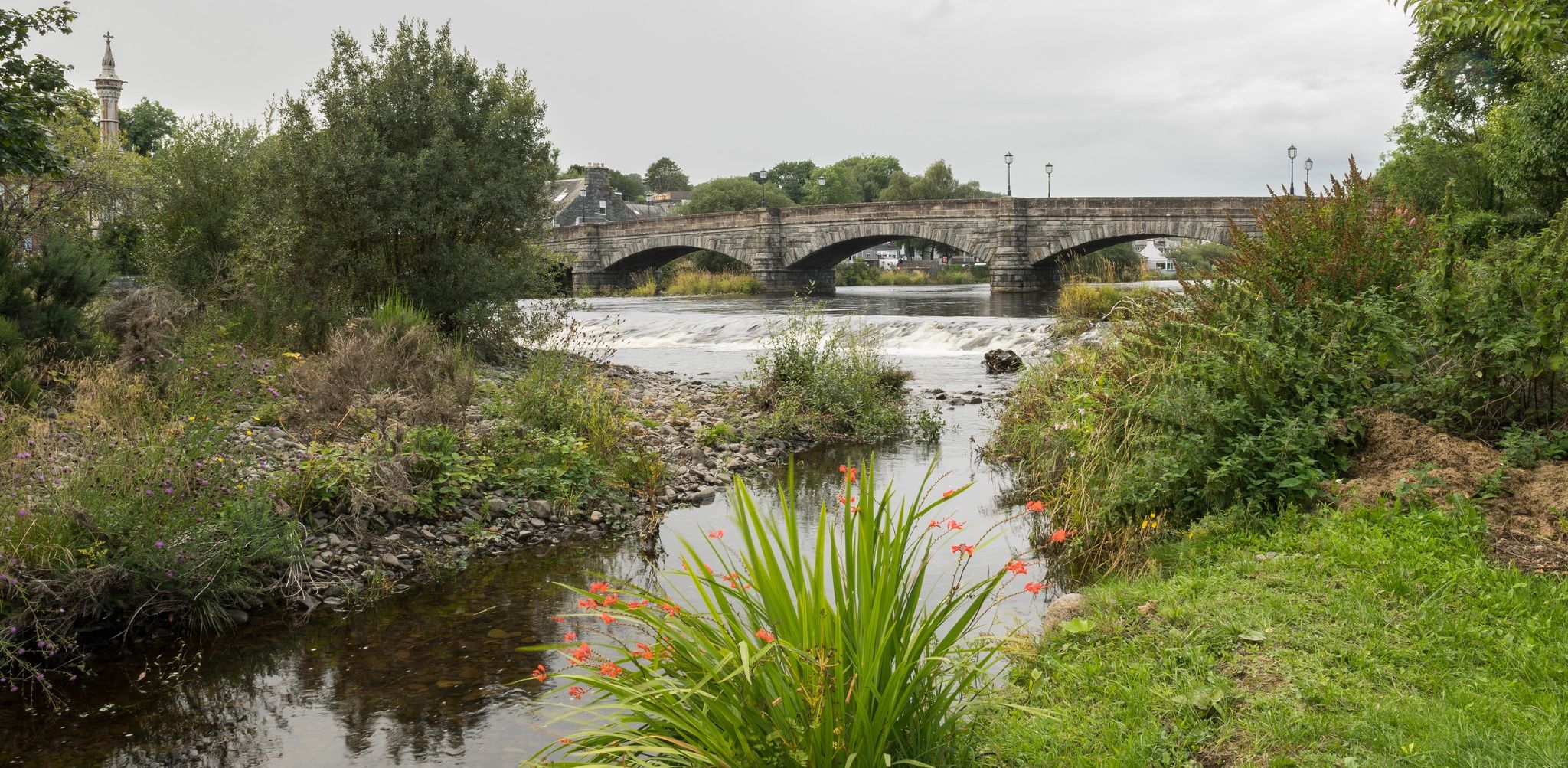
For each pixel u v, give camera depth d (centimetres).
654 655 367
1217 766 369
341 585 718
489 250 1933
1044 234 4606
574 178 10288
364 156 1766
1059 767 374
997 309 3672
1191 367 805
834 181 12838
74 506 643
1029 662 480
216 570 664
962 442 1290
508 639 631
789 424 1310
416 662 598
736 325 2889
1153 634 490
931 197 11025
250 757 482
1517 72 3100
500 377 1580
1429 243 904
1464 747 358
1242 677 437
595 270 6225
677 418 1307
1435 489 627
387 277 1784
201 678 581
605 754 367
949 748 368
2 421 803
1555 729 363
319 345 1544
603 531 880
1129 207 4291
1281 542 602
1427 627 467
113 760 482
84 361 1073
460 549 808
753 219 5566
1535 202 2597
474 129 1917
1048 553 757
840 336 1609
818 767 321
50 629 603
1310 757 364
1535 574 512
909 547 775
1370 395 770
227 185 2036
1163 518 709
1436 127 3403
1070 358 1164
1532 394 725
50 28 1362
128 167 2681
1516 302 731
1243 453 711
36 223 2106
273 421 1015
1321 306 830
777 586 339
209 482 720
